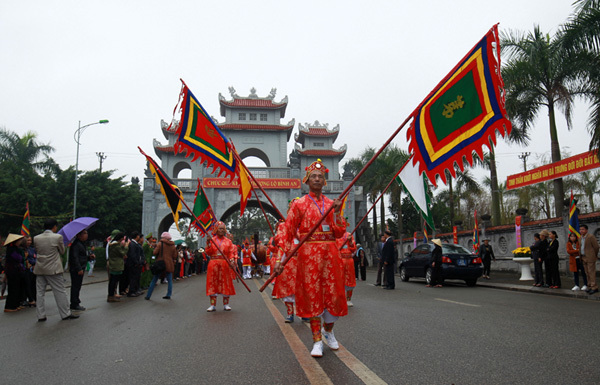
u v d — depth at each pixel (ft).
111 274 32.35
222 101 119.55
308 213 14.11
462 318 21.01
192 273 81.46
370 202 120.47
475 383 10.59
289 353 14.05
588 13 38.04
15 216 94.73
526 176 56.70
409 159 22.04
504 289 39.65
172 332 18.30
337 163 126.72
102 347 15.48
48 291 44.14
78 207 101.71
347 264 25.99
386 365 12.30
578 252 34.53
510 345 14.78
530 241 57.26
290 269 21.11
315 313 13.30
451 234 77.77
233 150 24.41
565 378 10.94
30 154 110.32
